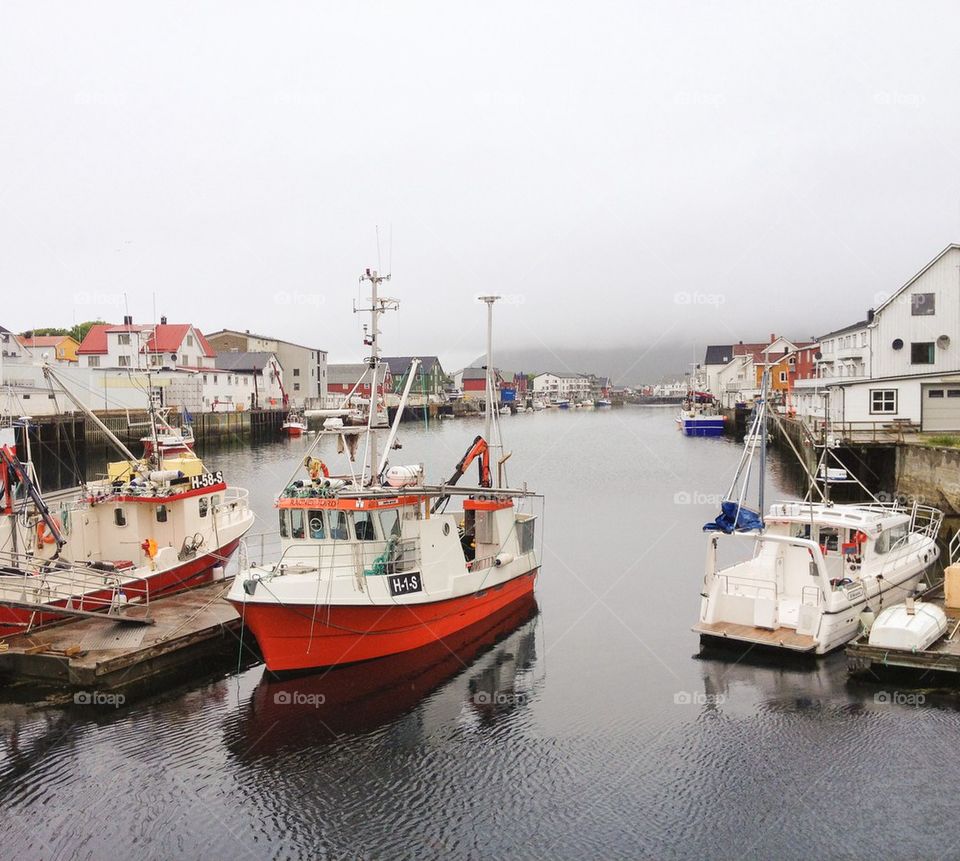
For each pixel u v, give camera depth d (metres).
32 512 19.33
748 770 12.51
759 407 25.48
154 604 19.30
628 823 11.29
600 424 119.56
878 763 12.53
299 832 11.26
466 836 11.10
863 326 50.81
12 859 10.71
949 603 17.61
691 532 31.95
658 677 16.19
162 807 11.85
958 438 35.56
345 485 18.25
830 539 18.83
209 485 23.20
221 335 100.25
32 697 15.44
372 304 17.97
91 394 53.78
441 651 18.00
